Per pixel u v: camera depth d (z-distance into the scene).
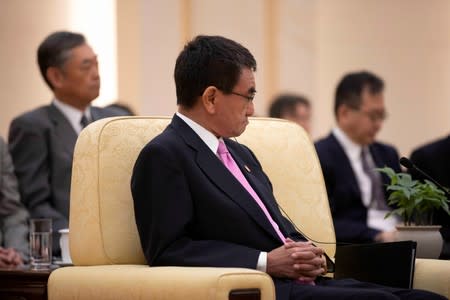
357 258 4.19
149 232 3.75
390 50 10.51
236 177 4.01
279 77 9.66
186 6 8.98
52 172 5.67
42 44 5.87
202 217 3.81
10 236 5.22
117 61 8.68
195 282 3.41
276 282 3.68
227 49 3.94
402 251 4.02
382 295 3.52
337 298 3.56
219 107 3.94
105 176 3.98
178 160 3.82
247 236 3.84
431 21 10.52
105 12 8.72
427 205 4.49
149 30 8.69
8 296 4.18
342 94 6.71
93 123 4.11
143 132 4.12
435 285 4.06
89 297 3.73
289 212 4.43
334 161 6.56
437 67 10.56
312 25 9.91
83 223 3.96
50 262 4.46
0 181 5.26
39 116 5.76
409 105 10.55
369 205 6.59
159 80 8.71
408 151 10.56
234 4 9.37
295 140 4.57
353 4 10.41
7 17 8.30
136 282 3.59
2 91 8.25
